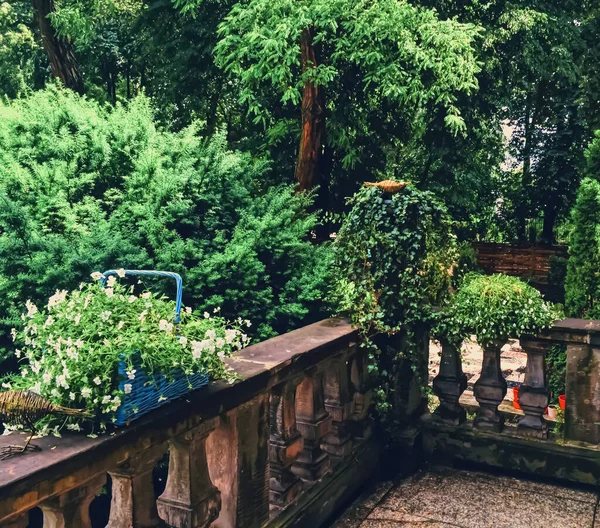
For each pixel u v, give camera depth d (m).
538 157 20.11
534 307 4.13
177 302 2.42
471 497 4.04
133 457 2.16
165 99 11.80
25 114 5.59
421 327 4.46
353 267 4.25
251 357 3.09
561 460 4.16
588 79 14.82
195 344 2.25
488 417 4.43
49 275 4.29
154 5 10.93
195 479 2.56
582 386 4.10
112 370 2.05
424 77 7.96
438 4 10.32
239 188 5.49
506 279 4.32
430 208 4.20
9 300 4.46
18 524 1.81
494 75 11.84
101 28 13.54
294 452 3.33
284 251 5.16
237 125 12.32
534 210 20.75
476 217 15.47
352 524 3.68
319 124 9.09
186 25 10.94
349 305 4.12
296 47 7.11
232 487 2.81
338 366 3.85
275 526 3.13
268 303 4.91
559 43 12.19
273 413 3.28
